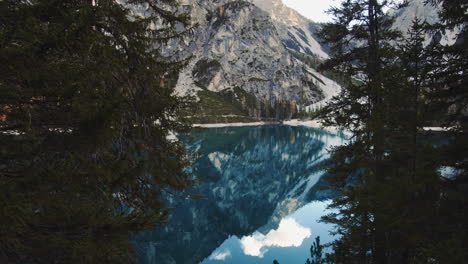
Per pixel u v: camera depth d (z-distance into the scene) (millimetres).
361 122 12305
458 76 6789
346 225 12617
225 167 58094
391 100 9266
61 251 3346
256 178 53375
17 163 3812
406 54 8234
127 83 6113
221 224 32312
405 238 8898
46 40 3910
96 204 4277
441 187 7059
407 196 7934
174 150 7973
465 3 6562
